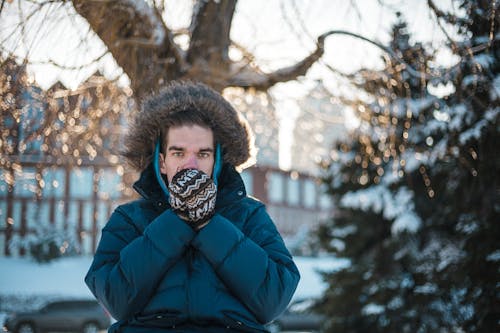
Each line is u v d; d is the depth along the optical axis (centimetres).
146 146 234
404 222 1109
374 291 1142
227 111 238
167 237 204
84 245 2338
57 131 581
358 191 1220
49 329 1934
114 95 589
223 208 223
